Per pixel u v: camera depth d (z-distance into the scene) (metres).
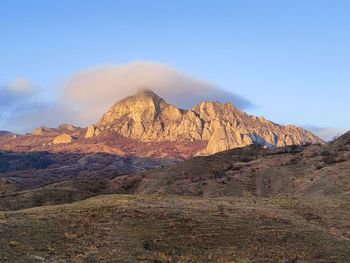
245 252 40.50
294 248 42.75
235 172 144.50
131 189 151.38
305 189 107.25
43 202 113.44
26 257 32.53
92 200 57.16
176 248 39.84
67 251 35.19
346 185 100.19
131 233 41.59
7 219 41.53
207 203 56.53
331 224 52.25
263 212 53.19
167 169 165.12
